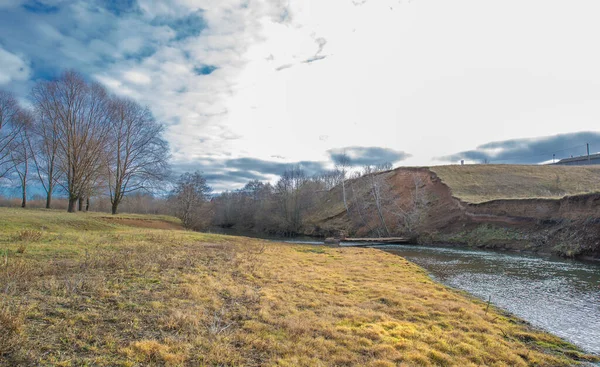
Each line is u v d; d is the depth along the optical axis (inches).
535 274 586.2
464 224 1262.3
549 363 226.8
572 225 903.7
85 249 490.6
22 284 295.4
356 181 2357.3
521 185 1513.3
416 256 862.5
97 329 215.8
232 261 513.0
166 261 458.3
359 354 211.8
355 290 390.3
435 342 240.7
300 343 219.5
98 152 1124.5
